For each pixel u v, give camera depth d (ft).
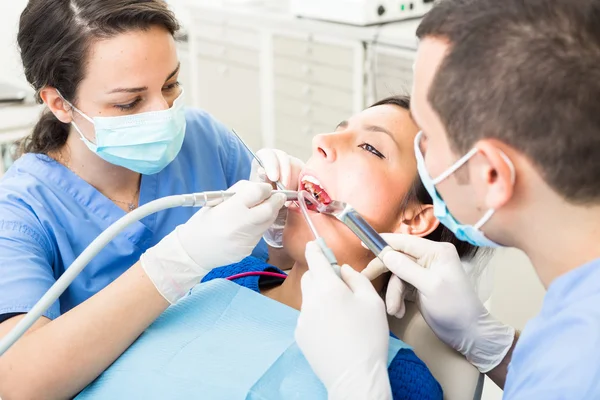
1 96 8.39
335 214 4.32
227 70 13.87
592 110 2.58
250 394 3.77
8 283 4.17
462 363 4.33
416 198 4.58
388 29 10.91
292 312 4.34
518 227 2.96
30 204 4.74
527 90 2.64
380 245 4.14
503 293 7.14
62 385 3.84
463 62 2.78
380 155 4.57
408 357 4.05
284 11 12.86
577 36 2.63
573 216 2.78
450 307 4.07
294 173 4.98
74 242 4.94
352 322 3.53
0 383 3.81
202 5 13.76
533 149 2.69
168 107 4.80
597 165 2.63
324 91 12.13
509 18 2.73
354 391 3.37
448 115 2.88
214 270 5.08
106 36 4.33
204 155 5.72
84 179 5.11
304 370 3.92
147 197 5.31
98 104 4.58
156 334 4.18
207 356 4.00
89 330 3.84
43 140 5.07
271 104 13.26
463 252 4.85
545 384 2.72
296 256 4.56
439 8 2.96
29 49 4.58
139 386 3.90
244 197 3.96
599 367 2.60
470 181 2.95
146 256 4.00
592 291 2.78
